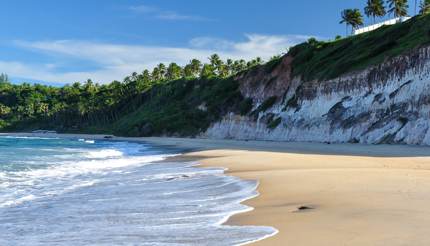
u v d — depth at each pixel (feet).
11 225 32.63
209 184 52.65
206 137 293.02
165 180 59.47
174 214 34.65
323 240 22.58
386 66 159.53
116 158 112.78
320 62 217.15
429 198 33.14
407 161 75.05
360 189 39.40
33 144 216.95
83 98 615.57
